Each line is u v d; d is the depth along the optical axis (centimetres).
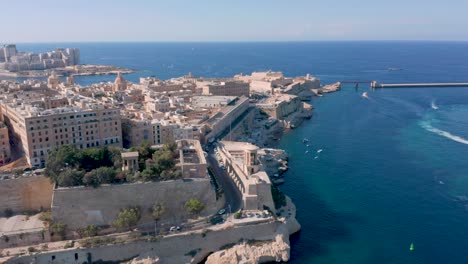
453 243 14125
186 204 13862
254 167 16388
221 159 19600
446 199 17488
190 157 16512
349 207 16712
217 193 15062
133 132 19475
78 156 14600
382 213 16200
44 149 16862
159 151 16038
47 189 14250
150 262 12362
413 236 14550
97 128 18238
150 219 13812
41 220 13488
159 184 13925
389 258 13250
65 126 17325
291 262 13012
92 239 12569
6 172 14975
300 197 17588
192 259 12825
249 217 14088
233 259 12675
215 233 13212
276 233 13812
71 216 13225
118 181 13800
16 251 12081
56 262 12075
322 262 13025
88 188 13350
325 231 14850
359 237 14475
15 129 18600
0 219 13538
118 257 12481
